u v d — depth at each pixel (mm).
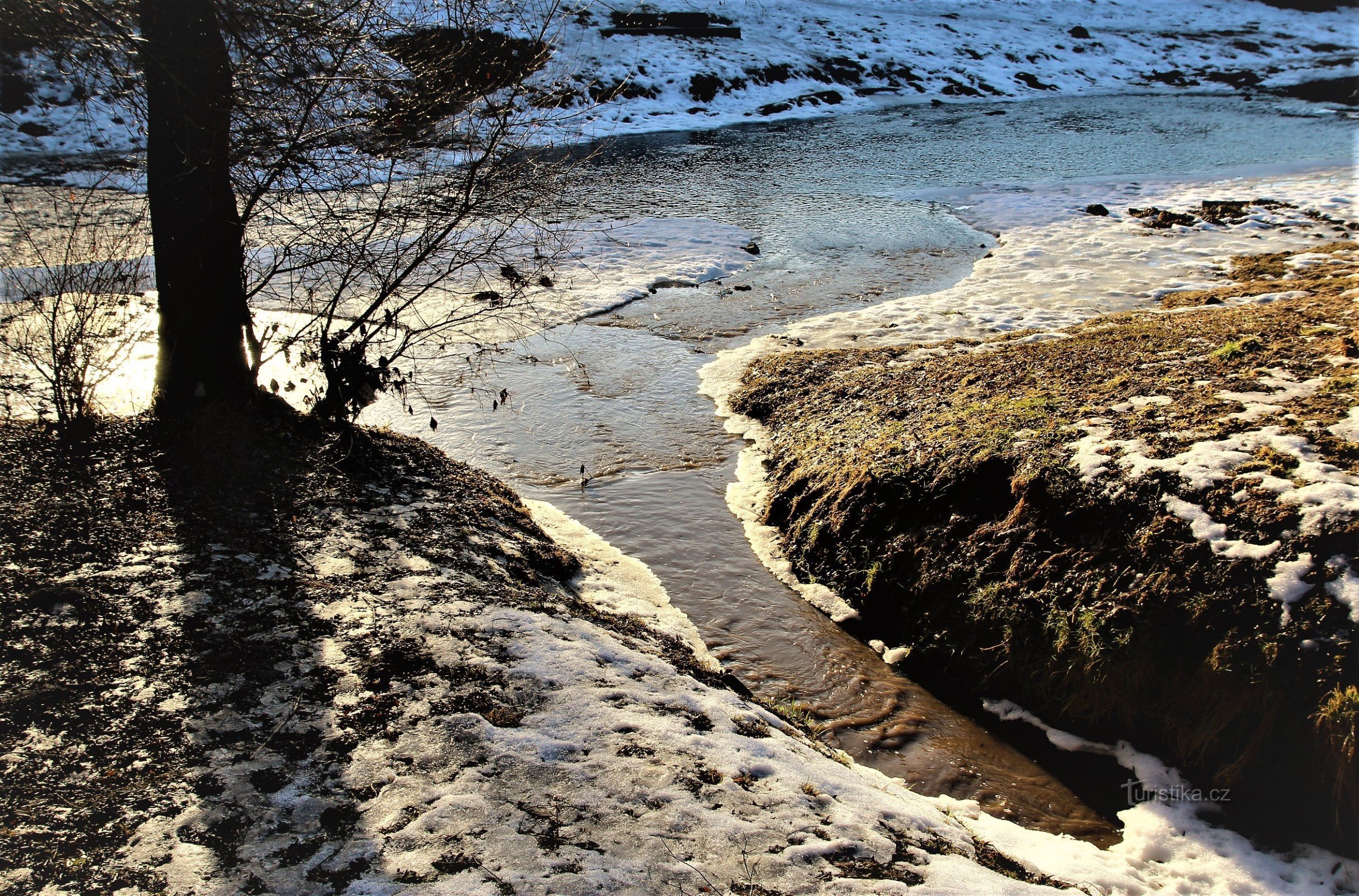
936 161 25547
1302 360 7410
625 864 3242
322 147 6160
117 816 3268
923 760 5355
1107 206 19453
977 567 6277
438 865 3150
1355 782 4480
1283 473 5723
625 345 12008
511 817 3406
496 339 11961
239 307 6250
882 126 31781
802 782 3984
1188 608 5301
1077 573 5832
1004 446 6855
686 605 6727
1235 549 5371
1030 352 9203
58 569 4625
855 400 9242
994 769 5305
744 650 6262
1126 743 5352
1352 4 54781
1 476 5352
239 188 6234
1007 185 22266
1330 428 6086
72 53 5535
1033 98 38750
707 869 3281
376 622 4539
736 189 22000
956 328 11844
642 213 19359
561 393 10469
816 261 16078
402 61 6223
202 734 3684
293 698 3938
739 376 10820
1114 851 4676
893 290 14422
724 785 3771
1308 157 24250
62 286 6301
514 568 5785
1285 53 47406
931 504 6855
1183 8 54500
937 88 39219
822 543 7219
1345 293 10086
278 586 4754
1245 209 18172
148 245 7383
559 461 8891
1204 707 5090
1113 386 7590
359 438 6824
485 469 8633
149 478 5566
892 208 20031
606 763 3771
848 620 6652
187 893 2979
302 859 3154
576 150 26484
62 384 6016
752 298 14008
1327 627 4844
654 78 34156
